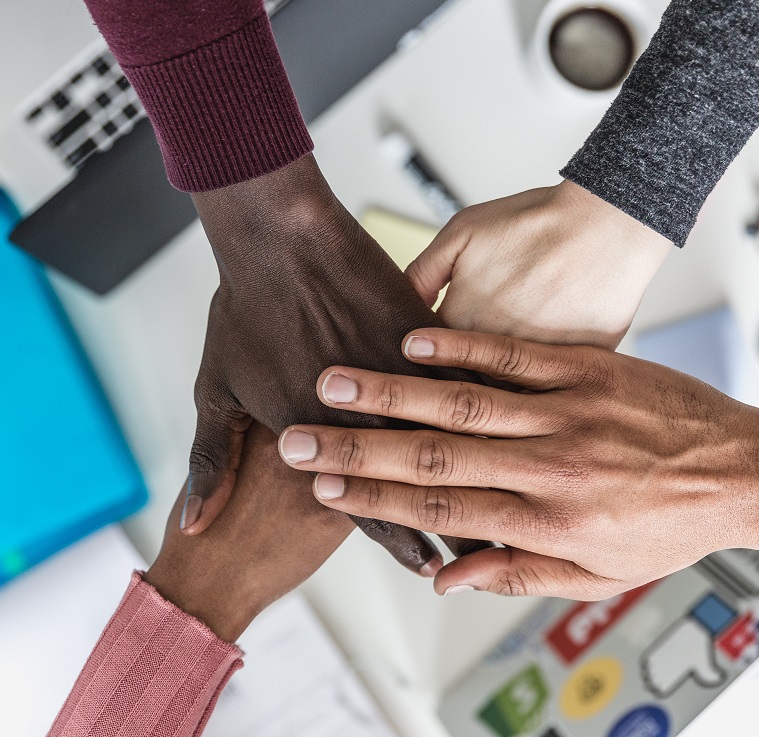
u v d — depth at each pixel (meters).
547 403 0.53
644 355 0.77
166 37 0.38
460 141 0.78
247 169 0.43
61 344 0.76
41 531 0.74
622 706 0.73
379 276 0.52
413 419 0.52
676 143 0.47
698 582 0.75
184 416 0.79
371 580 0.78
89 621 0.74
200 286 0.79
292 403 0.54
